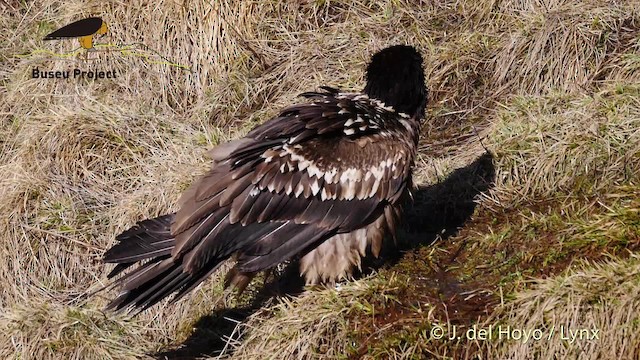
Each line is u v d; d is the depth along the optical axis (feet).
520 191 36.52
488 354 30.30
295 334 31.99
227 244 31.73
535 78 40.93
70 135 42.93
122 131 43.24
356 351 31.35
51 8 51.11
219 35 45.96
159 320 37.11
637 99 37.01
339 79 43.57
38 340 35.55
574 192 35.40
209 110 44.70
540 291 30.81
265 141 32.09
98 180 42.24
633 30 41.01
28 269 40.11
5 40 50.98
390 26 45.01
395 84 33.96
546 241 33.63
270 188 31.76
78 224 40.73
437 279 33.65
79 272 39.99
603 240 32.45
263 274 36.63
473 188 37.27
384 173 32.83
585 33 40.73
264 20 46.47
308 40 45.68
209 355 35.06
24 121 46.44
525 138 37.47
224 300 36.76
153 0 46.60
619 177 35.19
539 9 42.93
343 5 46.62
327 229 32.53
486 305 31.73
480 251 34.60
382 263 34.91
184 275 31.86
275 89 44.86
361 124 32.81
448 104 42.01
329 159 32.24
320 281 33.68
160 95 45.78
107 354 35.09
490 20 43.70
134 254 32.24
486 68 42.29
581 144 36.04
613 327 29.48
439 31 44.52
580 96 38.75
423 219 37.42
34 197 41.45
